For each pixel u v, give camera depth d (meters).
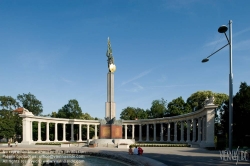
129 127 106.81
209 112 47.97
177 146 52.19
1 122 79.44
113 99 63.03
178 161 26.19
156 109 101.81
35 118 74.06
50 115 105.81
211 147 44.56
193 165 22.89
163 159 28.30
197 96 93.19
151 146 52.31
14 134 85.12
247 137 54.03
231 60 25.70
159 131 98.06
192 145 52.28
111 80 63.34
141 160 29.25
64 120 82.06
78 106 101.75
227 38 25.98
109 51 64.56
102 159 37.16
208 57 28.53
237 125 55.06
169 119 73.69
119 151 41.06
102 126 60.16
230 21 25.81
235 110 56.09
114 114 62.62
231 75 25.56
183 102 89.31
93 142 57.81
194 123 61.59
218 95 90.25
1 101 94.88
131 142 58.09
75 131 97.00
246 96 54.56
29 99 110.31
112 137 59.41
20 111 98.88
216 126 83.69
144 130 101.94
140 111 108.50
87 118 103.25
